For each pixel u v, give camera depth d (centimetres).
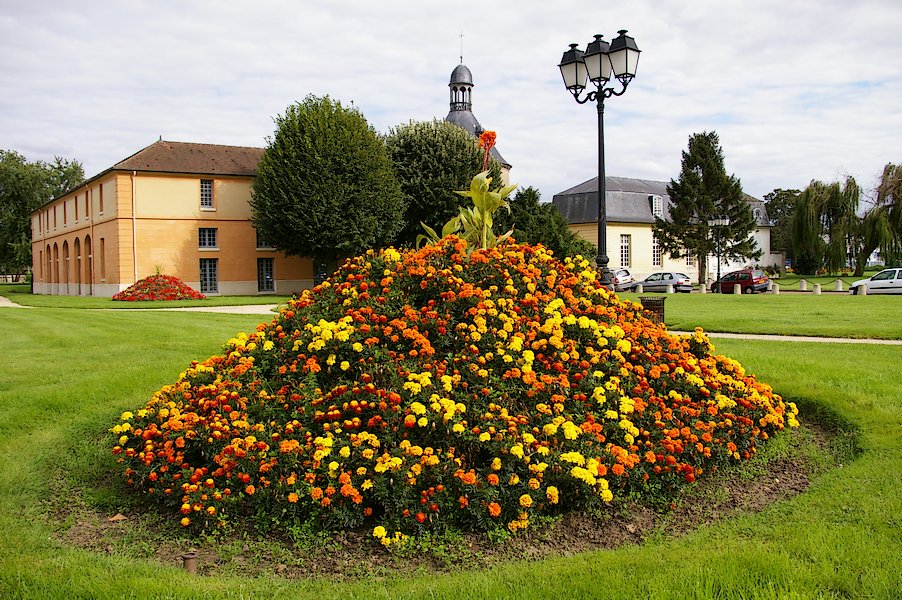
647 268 5784
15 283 8625
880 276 3269
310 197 3281
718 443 539
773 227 6881
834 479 503
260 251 4119
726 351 1041
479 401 505
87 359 995
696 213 5303
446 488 433
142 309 2559
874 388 736
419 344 560
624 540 427
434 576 374
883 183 4294
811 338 1298
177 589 347
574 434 464
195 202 3941
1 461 578
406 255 714
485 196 836
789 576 334
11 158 6844
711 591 318
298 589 355
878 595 317
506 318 590
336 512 425
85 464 580
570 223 5619
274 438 477
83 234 4494
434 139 3688
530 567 371
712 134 5256
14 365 946
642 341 656
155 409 558
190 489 446
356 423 475
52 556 407
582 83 1171
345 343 560
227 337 1237
